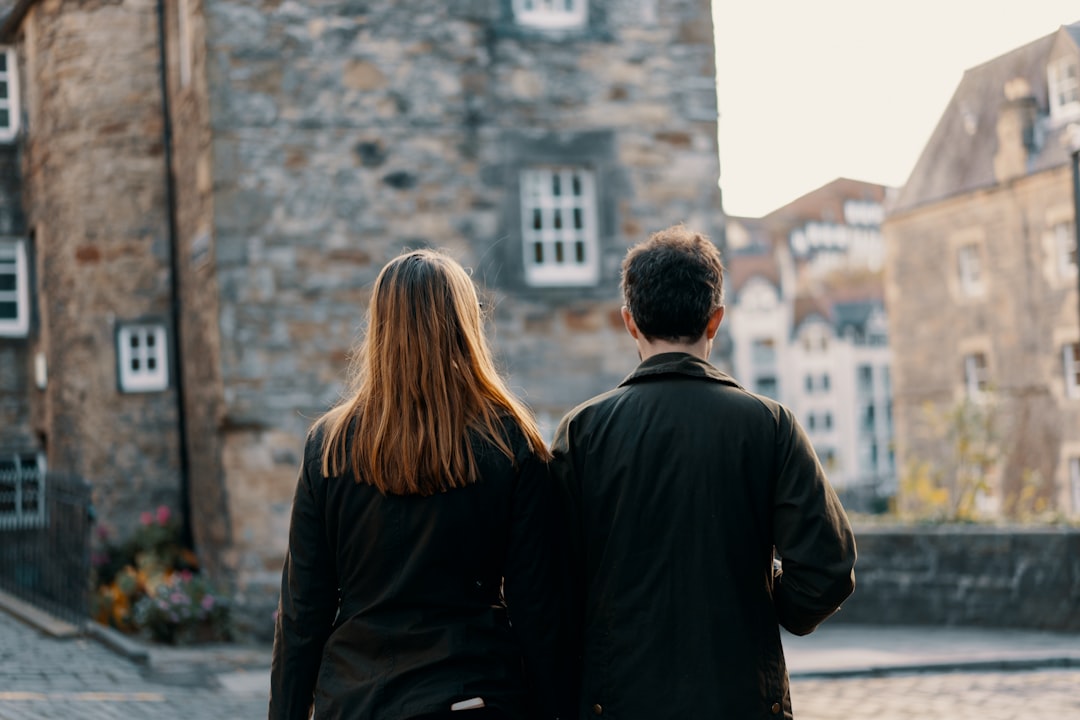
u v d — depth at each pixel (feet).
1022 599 32.32
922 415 98.43
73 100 40.88
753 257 212.23
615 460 7.46
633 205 35.81
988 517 38.09
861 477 210.18
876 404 213.46
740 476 7.28
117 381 40.63
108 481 40.55
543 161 35.22
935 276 96.53
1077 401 82.17
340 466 7.22
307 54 33.65
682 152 36.27
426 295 7.32
